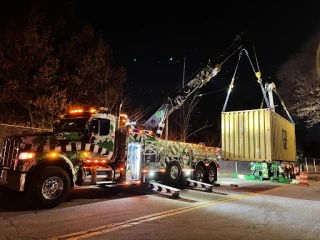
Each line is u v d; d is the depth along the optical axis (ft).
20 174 23.50
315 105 85.97
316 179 72.49
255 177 59.47
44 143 25.23
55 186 24.93
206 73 45.83
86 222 20.58
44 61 52.42
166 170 39.22
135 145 34.22
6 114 56.13
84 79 58.34
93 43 58.90
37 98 50.60
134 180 33.37
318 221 23.75
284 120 58.59
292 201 33.68
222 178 61.62
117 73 64.49
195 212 25.39
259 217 24.53
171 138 82.38
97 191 34.65
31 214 22.22
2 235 17.12
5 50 50.72
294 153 64.75
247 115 51.62
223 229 20.35
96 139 29.68
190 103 84.48
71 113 32.09
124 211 24.45
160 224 20.90
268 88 58.18
